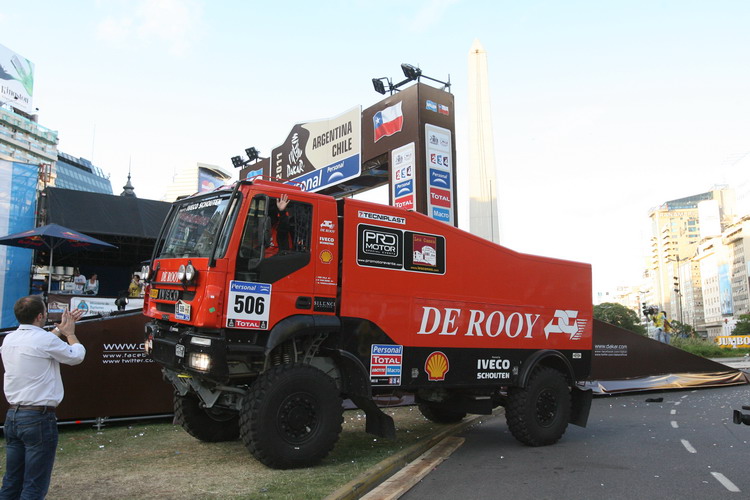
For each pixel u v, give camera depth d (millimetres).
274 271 6059
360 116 15812
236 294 5770
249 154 22000
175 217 7074
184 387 6699
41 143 121875
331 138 17062
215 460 6328
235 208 5973
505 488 5746
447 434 8875
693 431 9266
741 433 9023
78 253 22031
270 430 5719
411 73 13891
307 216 6395
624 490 5656
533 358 8117
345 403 10250
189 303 5840
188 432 7223
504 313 7973
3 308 17234
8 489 3965
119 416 8430
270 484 5262
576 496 5457
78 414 8078
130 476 5602
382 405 10430
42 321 4203
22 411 3877
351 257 6609
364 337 6625
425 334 7141
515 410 7914
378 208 6926
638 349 15633
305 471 5809
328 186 17047
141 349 8617
